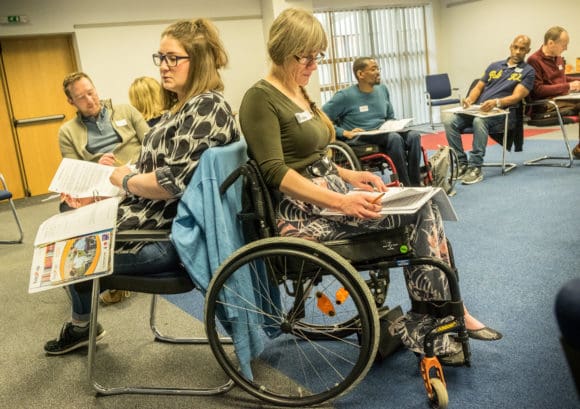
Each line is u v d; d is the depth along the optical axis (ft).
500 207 12.80
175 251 5.93
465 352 5.88
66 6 22.99
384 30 31.48
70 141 9.91
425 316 5.80
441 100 29.86
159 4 24.79
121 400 6.24
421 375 6.06
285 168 5.60
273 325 6.16
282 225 5.83
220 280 5.50
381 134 14.05
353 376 5.32
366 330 5.16
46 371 7.18
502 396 5.47
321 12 29.32
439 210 5.97
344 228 5.65
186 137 5.74
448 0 32.40
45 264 5.66
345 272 5.14
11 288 11.00
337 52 30.14
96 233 5.73
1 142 22.84
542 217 11.60
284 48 5.88
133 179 5.88
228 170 5.85
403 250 5.47
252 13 27.09
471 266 9.21
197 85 5.98
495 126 16.52
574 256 9.11
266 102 5.81
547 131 24.30
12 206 14.89
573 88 16.92
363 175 6.59
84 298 7.34
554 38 17.01
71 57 23.94
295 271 5.66
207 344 7.50
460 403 5.44
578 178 14.80
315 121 6.16
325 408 5.62
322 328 7.02
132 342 7.77
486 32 31.01
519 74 16.72
